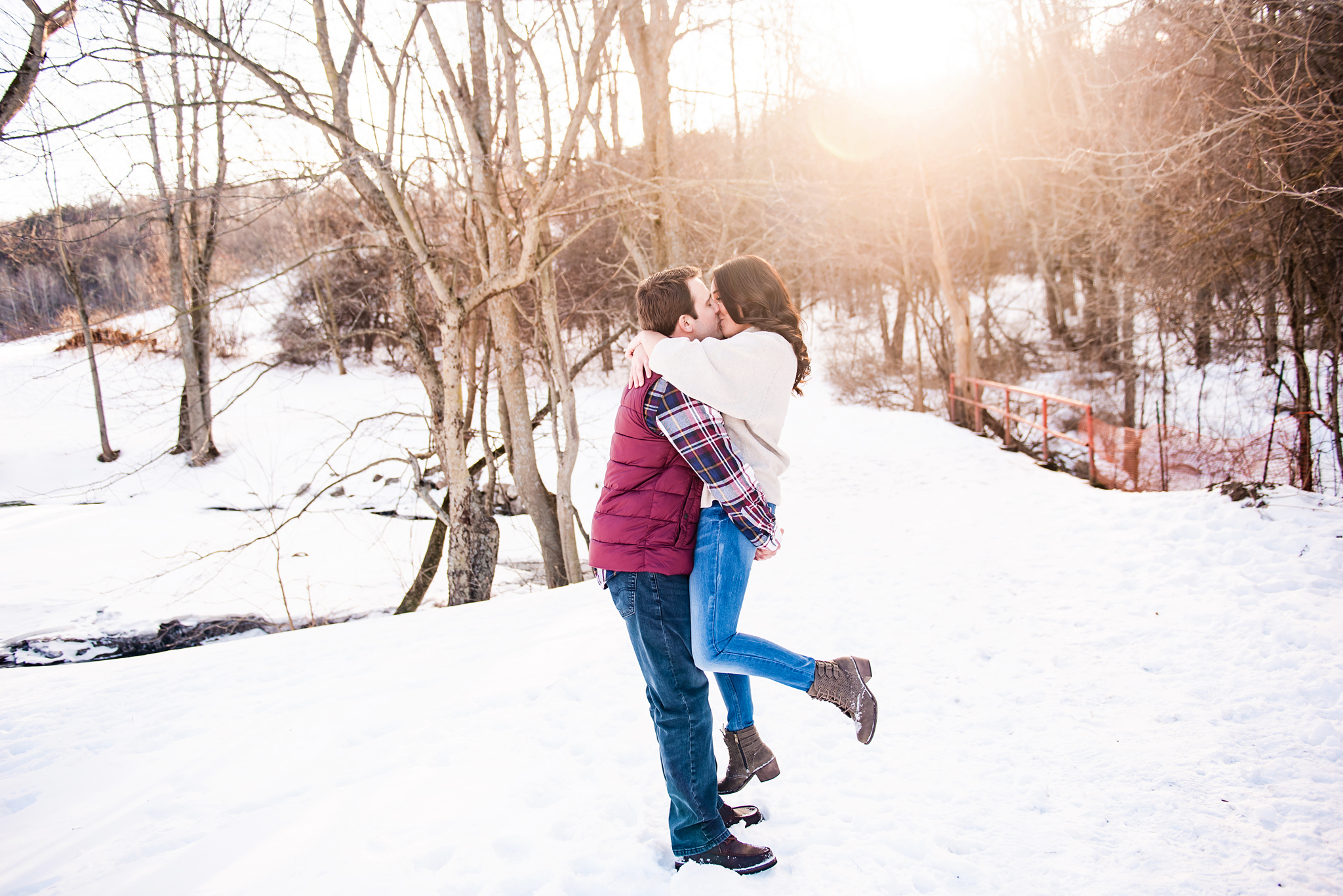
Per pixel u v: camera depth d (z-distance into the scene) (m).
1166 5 9.00
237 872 2.24
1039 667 3.49
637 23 10.12
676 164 10.37
